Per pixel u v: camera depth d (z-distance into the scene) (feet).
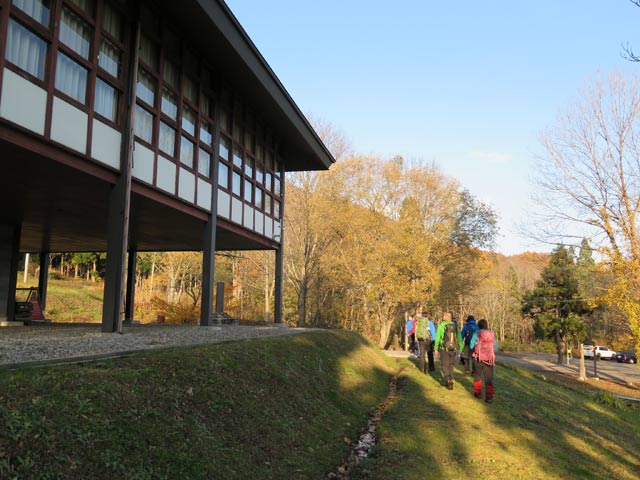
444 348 40.96
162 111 42.63
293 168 84.69
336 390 34.27
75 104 31.83
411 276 114.42
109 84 35.83
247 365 27.40
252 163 63.62
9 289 58.75
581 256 83.97
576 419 37.73
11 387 14.67
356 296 128.77
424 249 109.91
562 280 135.33
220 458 17.57
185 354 24.25
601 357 177.99
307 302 138.41
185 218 50.83
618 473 24.38
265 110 63.05
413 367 55.11
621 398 64.85
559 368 115.96
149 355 22.61
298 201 118.62
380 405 36.06
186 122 47.11
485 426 29.53
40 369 17.30
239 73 52.65
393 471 21.21
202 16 41.75
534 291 144.25
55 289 142.10
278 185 74.59
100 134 34.35
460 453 24.20
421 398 36.47
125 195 36.04
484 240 131.75
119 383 18.03
